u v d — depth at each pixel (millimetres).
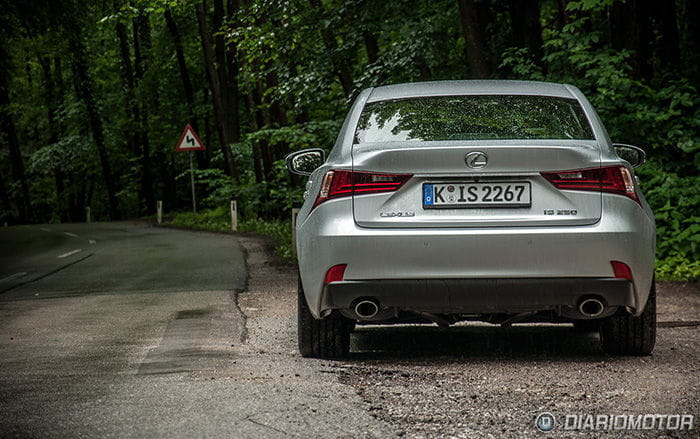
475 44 28500
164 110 87312
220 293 19906
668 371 10758
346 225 10789
